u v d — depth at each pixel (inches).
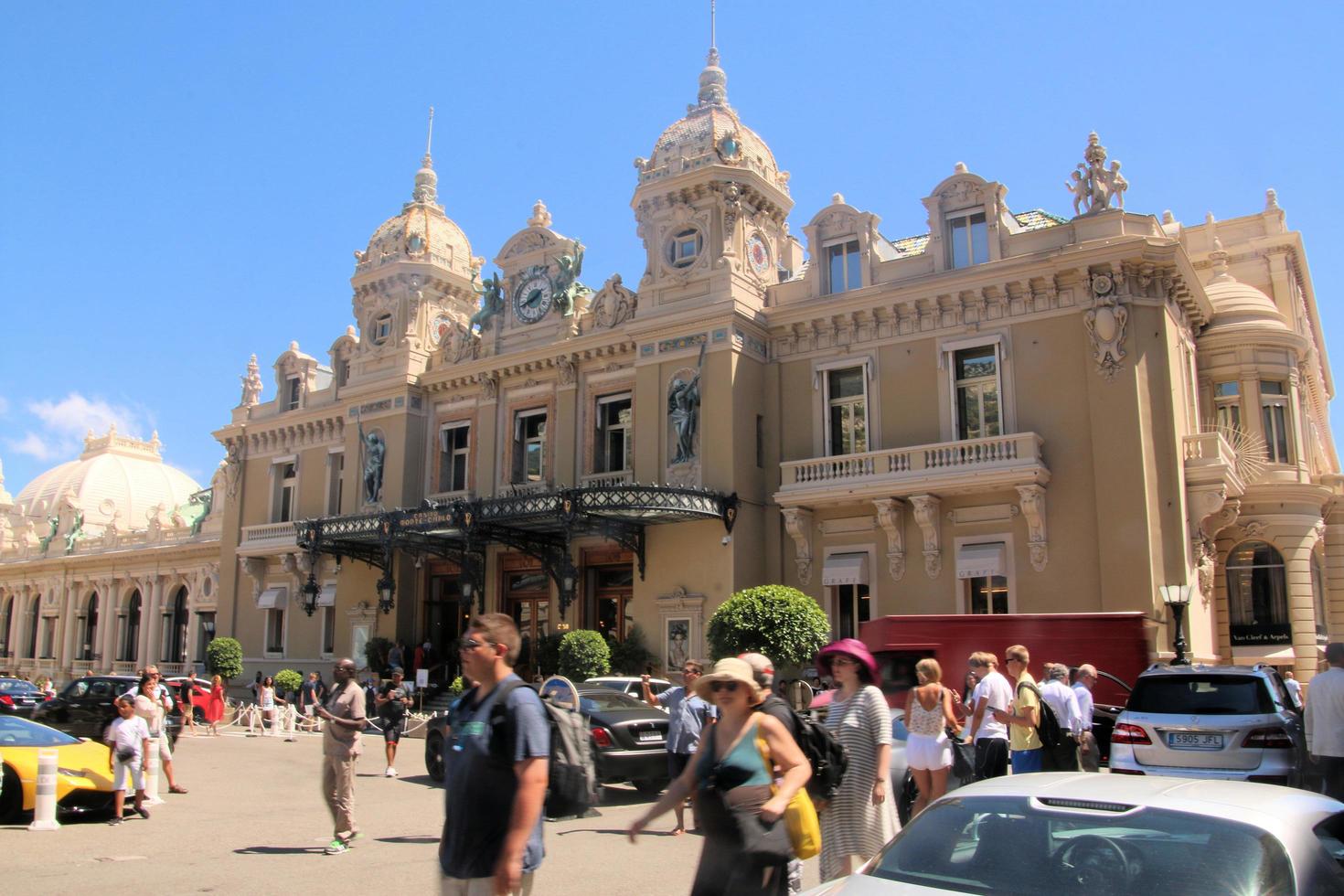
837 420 1122.7
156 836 522.9
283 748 1048.8
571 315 1298.0
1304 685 1017.5
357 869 438.3
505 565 1320.1
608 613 1217.4
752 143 1243.2
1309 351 1213.7
